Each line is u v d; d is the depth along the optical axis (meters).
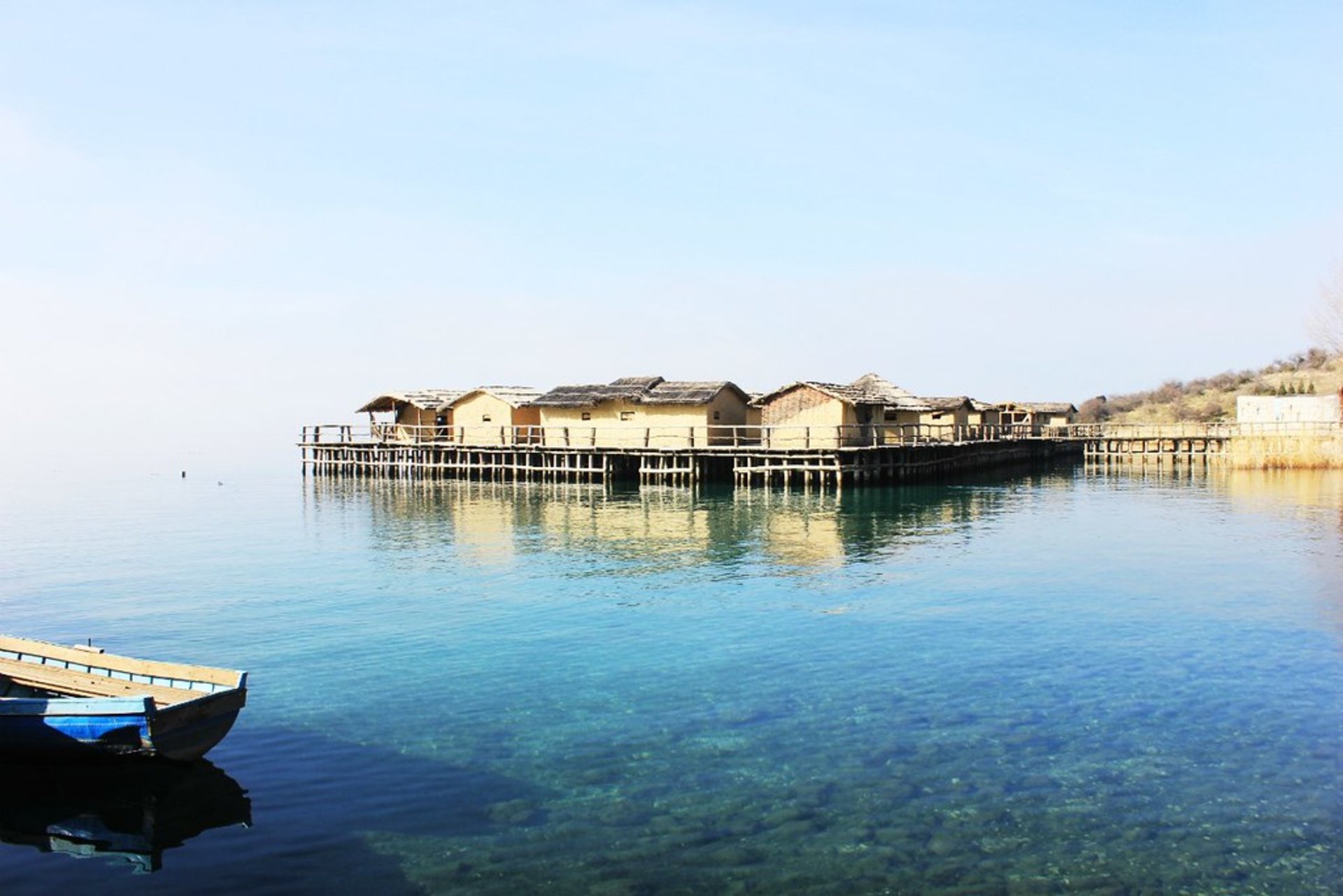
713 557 34.88
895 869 12.45
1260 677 19.94
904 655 21.89
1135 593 27.97
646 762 15.92
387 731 17.48
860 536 39.31
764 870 12.45
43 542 41.47
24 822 14.02
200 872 12.59
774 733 17.17
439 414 70.94
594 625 24.98
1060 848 12.95
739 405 66.00
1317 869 12.38
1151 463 85.69
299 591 29.92
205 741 15.42
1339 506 48.94
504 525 44.56
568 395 64.06
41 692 17.16
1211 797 14.42
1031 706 18.38
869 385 70.56
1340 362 96.69
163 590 30.36
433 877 12.35
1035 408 99.06
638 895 11.90
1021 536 39.19
